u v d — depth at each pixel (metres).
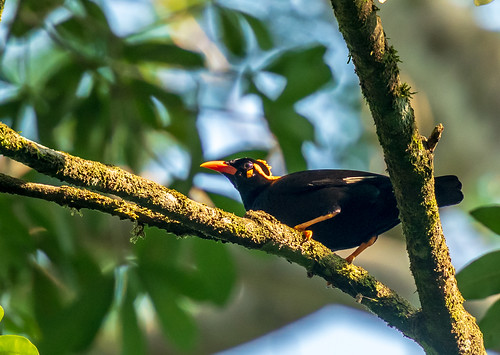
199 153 12.04
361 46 6.72
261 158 12.04
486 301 15.56
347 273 8.20
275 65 12.27
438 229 7.66
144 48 12.75
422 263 7.76
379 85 6.92
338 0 6.47
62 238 12.02
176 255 11.12
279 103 12.20
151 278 11.04
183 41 14.62
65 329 10.60
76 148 12.64
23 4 12.66
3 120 12.20
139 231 7.32
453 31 17.41
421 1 17.66
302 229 10.27
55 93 12.60
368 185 10.23
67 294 12.09
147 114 12.98
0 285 11.62
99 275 10.98
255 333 17.28
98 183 6.75
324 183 10.40
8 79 12.71
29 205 11.85
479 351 8.06
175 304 11.09
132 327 10.86
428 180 7.41
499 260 8.78
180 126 12.95
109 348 15.91
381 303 8.22
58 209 12.05
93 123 12.72
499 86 17.19
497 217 8.45
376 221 10.42
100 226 12.44
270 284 17.42
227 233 7.57
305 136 12.23
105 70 13.22
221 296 11.17
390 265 17.36
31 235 11.72
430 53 17.47
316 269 8.21
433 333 8.02
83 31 12.98
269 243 7.87
